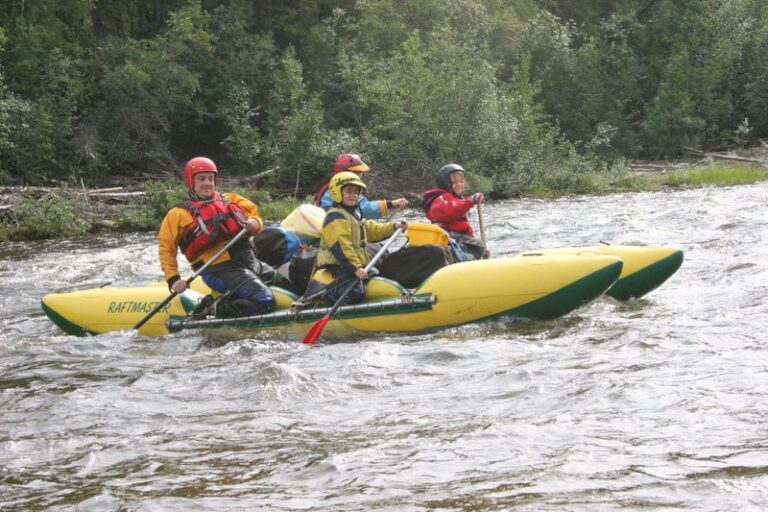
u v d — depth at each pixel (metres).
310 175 54.72
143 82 53.91
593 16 80.50
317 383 12.63
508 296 15.81
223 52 59.16
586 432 10.00
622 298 17.61
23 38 53.16
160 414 11.70
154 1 65.50
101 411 11.94
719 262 21.45
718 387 11.30
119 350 15.98
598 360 13.02
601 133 61.09
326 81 59.47
